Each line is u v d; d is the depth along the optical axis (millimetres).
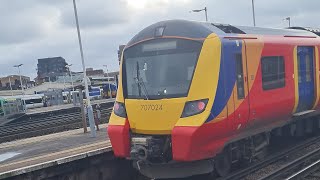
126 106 10305
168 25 10211
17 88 120562
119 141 10219
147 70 10203
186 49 9758
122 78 10633
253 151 11703
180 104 9445
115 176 12203
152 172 10133
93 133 15867
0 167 10711
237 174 11117
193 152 9258
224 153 10734
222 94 9570
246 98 10422
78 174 11188
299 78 12992
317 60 14102
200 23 10078
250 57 10656
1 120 40625
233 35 10375
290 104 12453
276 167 12102
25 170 9977
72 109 44438
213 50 9555
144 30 10633
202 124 9133
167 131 9641
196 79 9445
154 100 9773
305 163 12266
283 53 12141
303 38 13609
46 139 16625
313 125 15695
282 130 14492
